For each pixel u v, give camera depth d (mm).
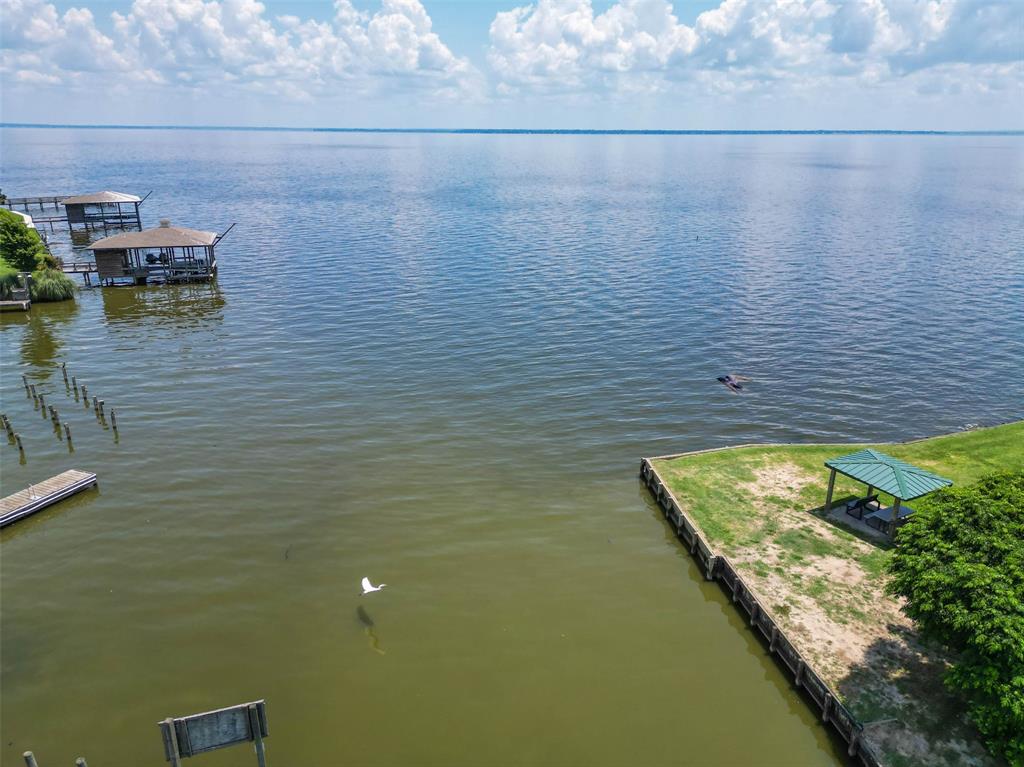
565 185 192375
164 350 56812
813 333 61969
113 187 174000
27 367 53125
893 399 49344
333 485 37062
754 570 29062
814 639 25062
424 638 26438
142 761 21219
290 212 131250
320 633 26641
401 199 154375
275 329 62031
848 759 21328
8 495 35531
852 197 162000
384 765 21141
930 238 104812
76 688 23891
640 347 58375
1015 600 19406
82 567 30281
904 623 25828
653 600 28828
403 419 44906
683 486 36031
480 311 67438
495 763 21234
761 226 116875
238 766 21109
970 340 60312
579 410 46844
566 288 75938
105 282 77938
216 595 28625
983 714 19453
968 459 38438
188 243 77250
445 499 36031
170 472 38031
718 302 70938
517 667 25062
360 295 72812
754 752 21672
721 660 25531
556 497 36594
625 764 21234
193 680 24312
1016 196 164750
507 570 30578
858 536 31453
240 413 45344
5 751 21469
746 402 48594
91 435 42125
